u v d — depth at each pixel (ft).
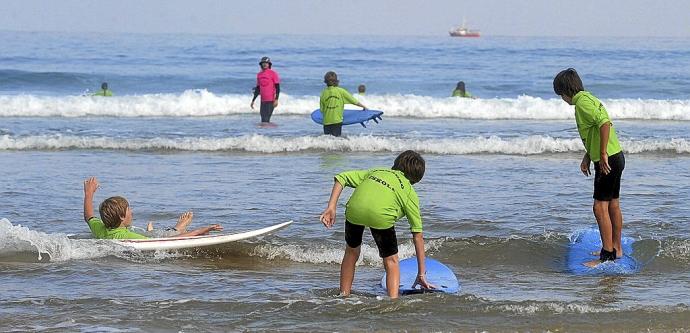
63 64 230.48
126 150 88.48
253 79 189.26
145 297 38.42
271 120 123.65
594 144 44.57
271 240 49.57
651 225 53.98
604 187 45.16
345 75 212.02
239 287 40.57
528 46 366.02
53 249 45.65
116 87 181.47
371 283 41.86
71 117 122.83
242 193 64.80
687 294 40.04
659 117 130.31
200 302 37.09
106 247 46.37
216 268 44.70
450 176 73.10
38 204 59.26
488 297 39.27
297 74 213.87
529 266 46.06
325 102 96.73
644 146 89.97
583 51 310.45
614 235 46.14
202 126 113.19
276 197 63.16
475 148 89.76
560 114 130.41
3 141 88.17
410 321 34.83
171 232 49.88
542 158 85.76
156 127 110.83
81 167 76.33
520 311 35.94
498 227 53.52
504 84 192.44
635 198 63.10
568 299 39.04
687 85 190.80
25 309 36.04
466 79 204.74
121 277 41.91
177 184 68.33
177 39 431.84
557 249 48.34
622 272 44.55
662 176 73.87
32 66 221.46
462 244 48.19
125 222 48.55
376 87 187.93
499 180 71.10
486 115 130.41
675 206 60.08
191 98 132.46
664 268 45.52
